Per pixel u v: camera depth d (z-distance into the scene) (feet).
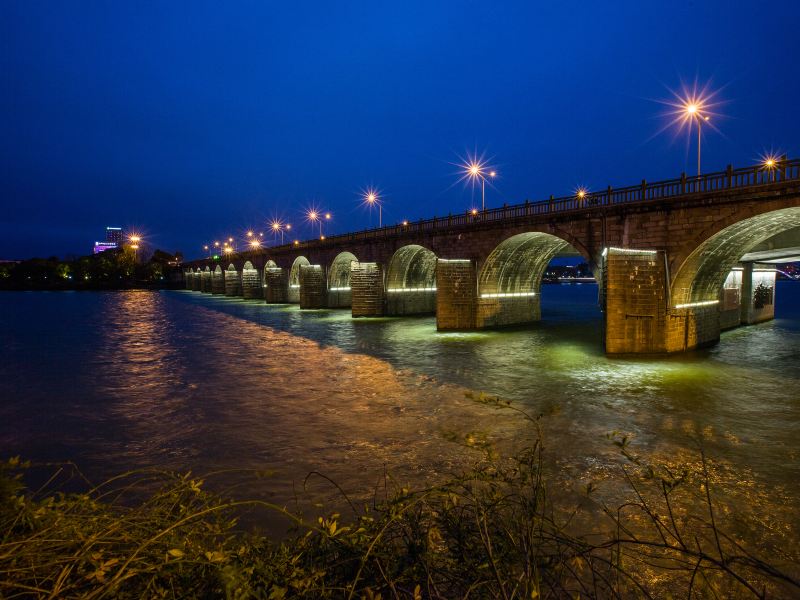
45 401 68.13
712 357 95.66
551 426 55.36
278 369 89.10
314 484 40.60
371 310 187.62
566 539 14.14
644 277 95.30
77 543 11.46
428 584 12.26
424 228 163.32
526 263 151.43
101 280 507.30
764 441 50.60
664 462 45.03
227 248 476.54
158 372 87.30
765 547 31.09
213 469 44.29
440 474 42.24
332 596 12.11
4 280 485.56
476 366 90.53
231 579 10.23
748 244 98.07
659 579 26.94
